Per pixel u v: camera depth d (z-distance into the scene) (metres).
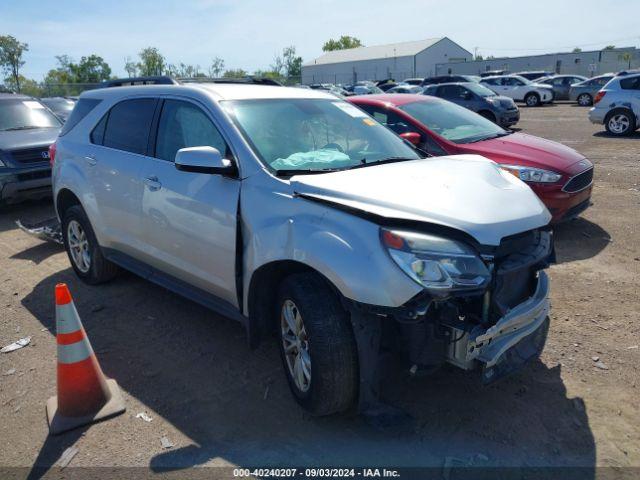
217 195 3.54
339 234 2.81
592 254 5.77
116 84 5.59
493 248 2.73
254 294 3.35
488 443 2.94
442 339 2.80
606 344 3.91
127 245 4.54
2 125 9.16
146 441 3.05
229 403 3.37
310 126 3.92
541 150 6.34
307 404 3.08
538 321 3.10
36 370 3.84
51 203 9.30
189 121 3.98
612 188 8.73
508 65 56.88
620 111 14.84
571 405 3.24
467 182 3.14
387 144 4.12
